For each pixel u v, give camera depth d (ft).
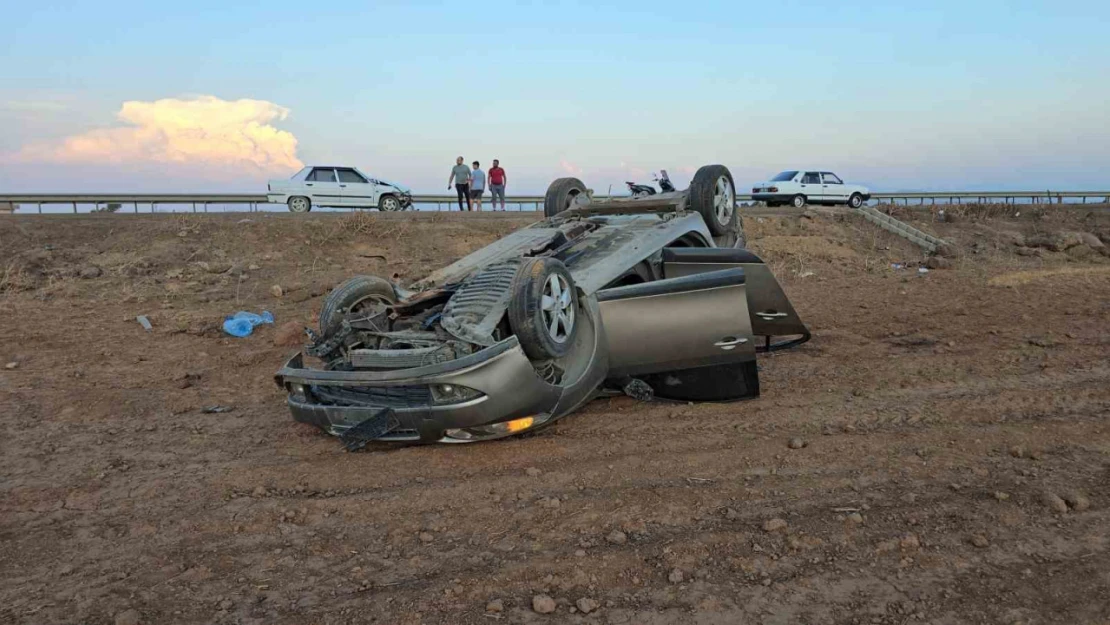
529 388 14.14
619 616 8.87
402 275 38.45
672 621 8.72
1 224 41.83
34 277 34.81
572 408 15.60
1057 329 25.30
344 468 14.11
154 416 17.99
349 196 64.54
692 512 11.57
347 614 9.09
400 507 12.21
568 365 15.80
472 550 10.67
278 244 42.75
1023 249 54.49
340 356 16.06
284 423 17.31
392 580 9.92
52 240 40.47
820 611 8.82
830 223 61.57
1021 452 13.41
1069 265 46.96
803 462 13.55
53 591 9.77
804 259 48.83
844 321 28.50
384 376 13.76
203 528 11.62
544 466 13.84
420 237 46.96
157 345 25.96
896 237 60.13
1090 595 9.00
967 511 11.19
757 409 16.89
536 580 9.78
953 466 13.01
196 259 39.55
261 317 29.68
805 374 20.24
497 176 66.33
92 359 23.81
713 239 23.04
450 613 9.06
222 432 16.69
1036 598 8.97
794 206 80.59
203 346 26.03
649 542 10.65
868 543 10.36
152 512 12.27
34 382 20.86
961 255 51.65
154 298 33.09
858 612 8.79
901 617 8.65
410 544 10.94
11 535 11.47
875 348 23.62
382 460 14.43
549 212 24.31
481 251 19.75
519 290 14.37
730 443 14.71
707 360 16.85
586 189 25.07
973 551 10.08
